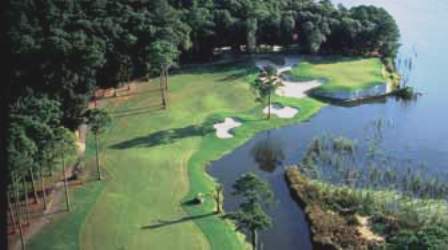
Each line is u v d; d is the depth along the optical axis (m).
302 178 84.25
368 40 142.12
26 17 104.19
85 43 106.88
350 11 150.12
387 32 141.38
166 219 74.06
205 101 114.00
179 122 105.31
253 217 64.38
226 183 85.75
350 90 120.06
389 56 143.38
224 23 136.75
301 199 78.69
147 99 114.62
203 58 137.00
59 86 98.38
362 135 102.38
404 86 126.88
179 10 135.75
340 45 143.25
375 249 63.88
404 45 156.75
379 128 105.81
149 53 115.19
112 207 76.75
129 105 111.75
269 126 105.81
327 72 129.88
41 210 75.19
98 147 94.75
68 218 73.88
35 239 69.31
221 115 108.19
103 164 88.81
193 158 92.88
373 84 123.56
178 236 70.12
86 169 86.69
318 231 69.88
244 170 90.25
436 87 128.62
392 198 77.69
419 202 76.56
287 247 68.88
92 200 78.38
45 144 72.00
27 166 67.06
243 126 105.00
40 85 98.12
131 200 78.69
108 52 113.44
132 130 101.50
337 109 115.44
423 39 161.75
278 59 138.38
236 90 119.88
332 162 89.50
